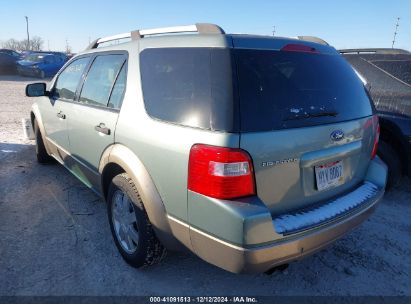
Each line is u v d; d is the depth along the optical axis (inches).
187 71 94.6
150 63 108.3
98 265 119.9
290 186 90.4
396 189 195.0
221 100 84.2
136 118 106.5
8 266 117.6
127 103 112.5
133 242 116.5
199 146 84.9
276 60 94.6
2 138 284.2
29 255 124.1
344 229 97.9
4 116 388.5
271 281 115.6
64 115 159.2
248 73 87.2
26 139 282.0
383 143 179.6
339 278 118.3
